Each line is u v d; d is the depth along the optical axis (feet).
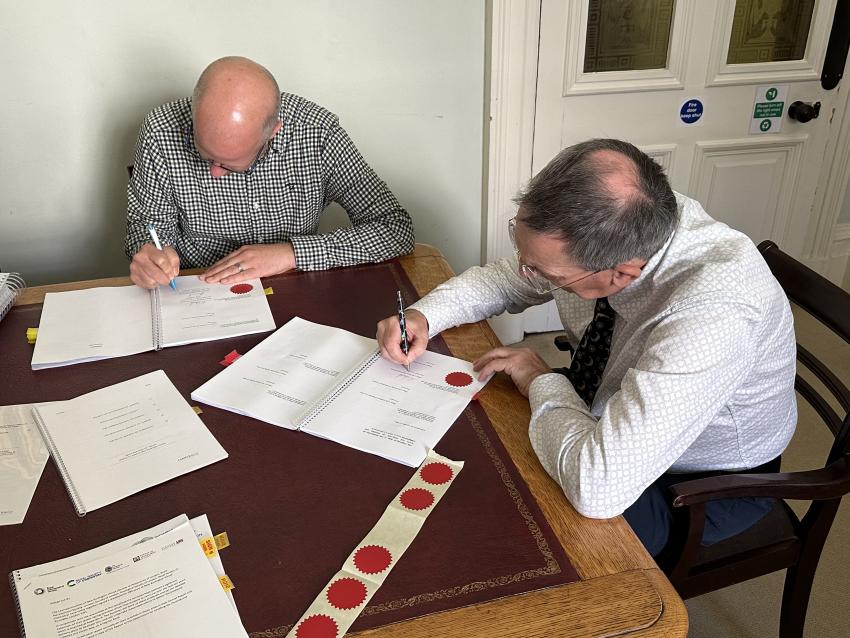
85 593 2.64
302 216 5.73
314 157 5.48
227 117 4.42
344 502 3.05
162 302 4.65
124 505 3.05
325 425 3.51
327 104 7.25
